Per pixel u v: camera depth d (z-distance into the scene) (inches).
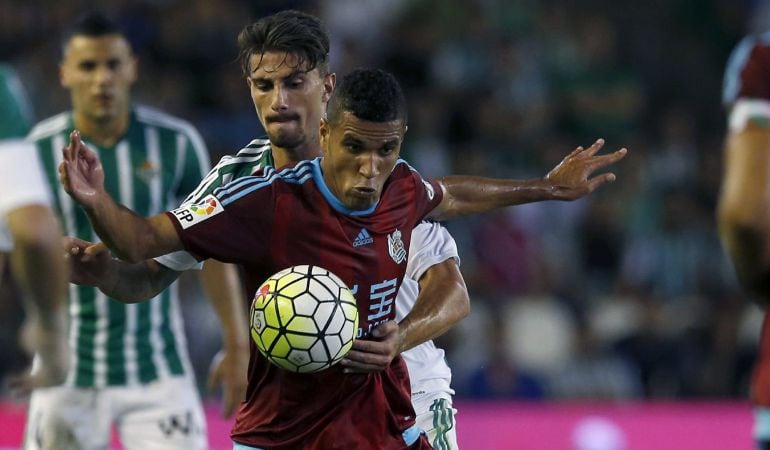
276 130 575.2
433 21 1797.5
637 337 1401.3
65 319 484.7
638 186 1643.7
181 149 839.7
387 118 495.2
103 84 802.8
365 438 537.6
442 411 647.1
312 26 580.7
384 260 537.6
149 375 816.3
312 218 522.3
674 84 1945.1
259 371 538.0
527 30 1852.9
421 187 567.5
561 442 1033.5
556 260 1535.4
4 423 987.3
